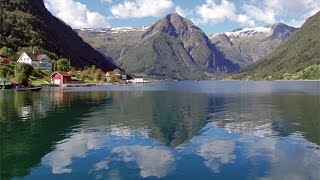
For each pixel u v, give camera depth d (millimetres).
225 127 51344
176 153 36438
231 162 33031
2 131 48656
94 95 125875
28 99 103625
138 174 30203
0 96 117188
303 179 28531
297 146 38594
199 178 29125
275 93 139000
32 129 50062
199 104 89062
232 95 128250
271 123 54500
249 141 41438
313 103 87750
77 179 29172
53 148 38688
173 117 62750
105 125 53562
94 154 36219
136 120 58969
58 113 68688
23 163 33281
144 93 143250
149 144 40438
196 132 47625
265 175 29531
